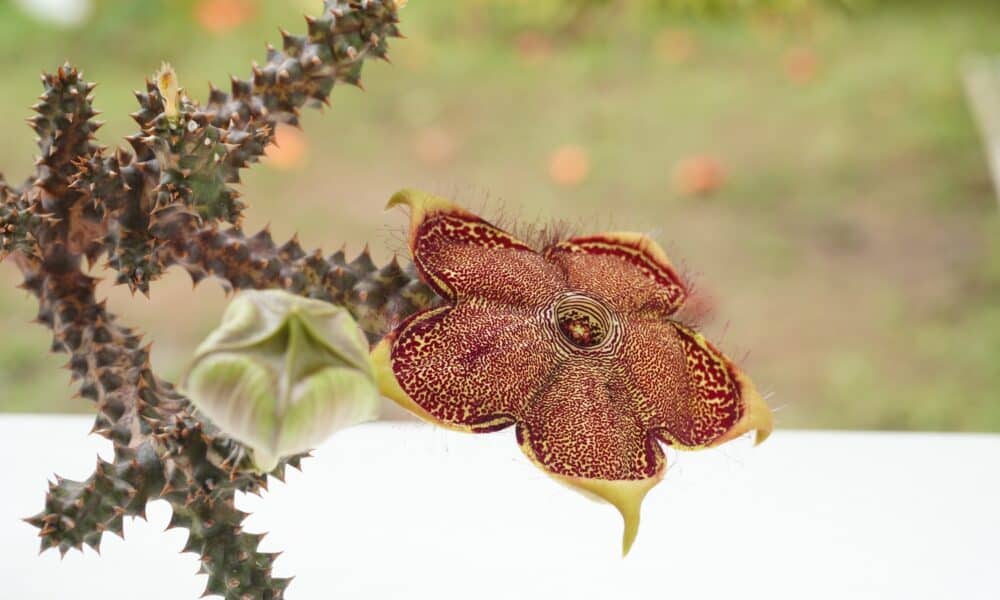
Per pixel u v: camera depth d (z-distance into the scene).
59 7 1.79
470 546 0.53
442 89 1.83
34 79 1.73
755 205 1.62
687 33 1.86
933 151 1.68
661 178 1.67
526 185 1.68
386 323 0.40
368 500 0.56
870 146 1.69
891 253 1.55
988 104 1.42
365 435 0.63
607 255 0.42
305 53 0.40
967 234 1.56
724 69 1.84
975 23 1.89
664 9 1.37
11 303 1.30
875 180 1.65
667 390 0.40
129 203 0.40
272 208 1.59
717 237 1.57
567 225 0.43
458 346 0.39
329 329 0.32
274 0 1.90
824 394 1.37
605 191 1.66
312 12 1.80
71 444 0.62
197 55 1.82
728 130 1.75
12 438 0.62
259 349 0.32
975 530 0.54
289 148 1.58
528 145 1.75
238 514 0.39
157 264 0.40
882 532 0.54
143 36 1.82
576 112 1.80
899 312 1.46
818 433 0.64
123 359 0.42
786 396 1.37
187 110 0.37
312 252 0.41
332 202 1.63
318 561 0.51
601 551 0.52
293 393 0.31
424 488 0.58
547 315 0.40
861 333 1.43
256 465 0.36
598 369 0.40
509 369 0.39
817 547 0.53
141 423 0.41
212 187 0.38
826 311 1.46
